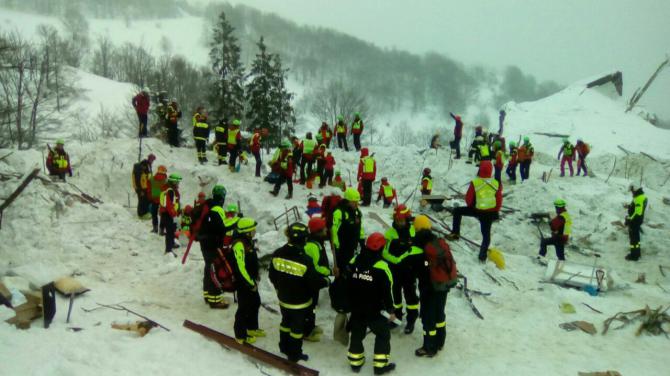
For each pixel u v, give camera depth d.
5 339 6.16
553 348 8.08
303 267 6.80
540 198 18.17
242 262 7.03
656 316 8.91
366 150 17.55
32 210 11.21
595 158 29.09
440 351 7.78
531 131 37.78
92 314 7.61
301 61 160.38
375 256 6.79
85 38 130.62
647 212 18.50
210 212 8.66
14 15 146.62
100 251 11.27
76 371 5.60
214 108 41.50
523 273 11.09
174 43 169.50
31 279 8.61
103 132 52.06
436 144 24.64
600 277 10.59
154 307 8.41
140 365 6.07
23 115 39.59
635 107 42.31
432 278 7.37
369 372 7.01
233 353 7.03
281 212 14.62
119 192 16.72
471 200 10.91
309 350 7.60
